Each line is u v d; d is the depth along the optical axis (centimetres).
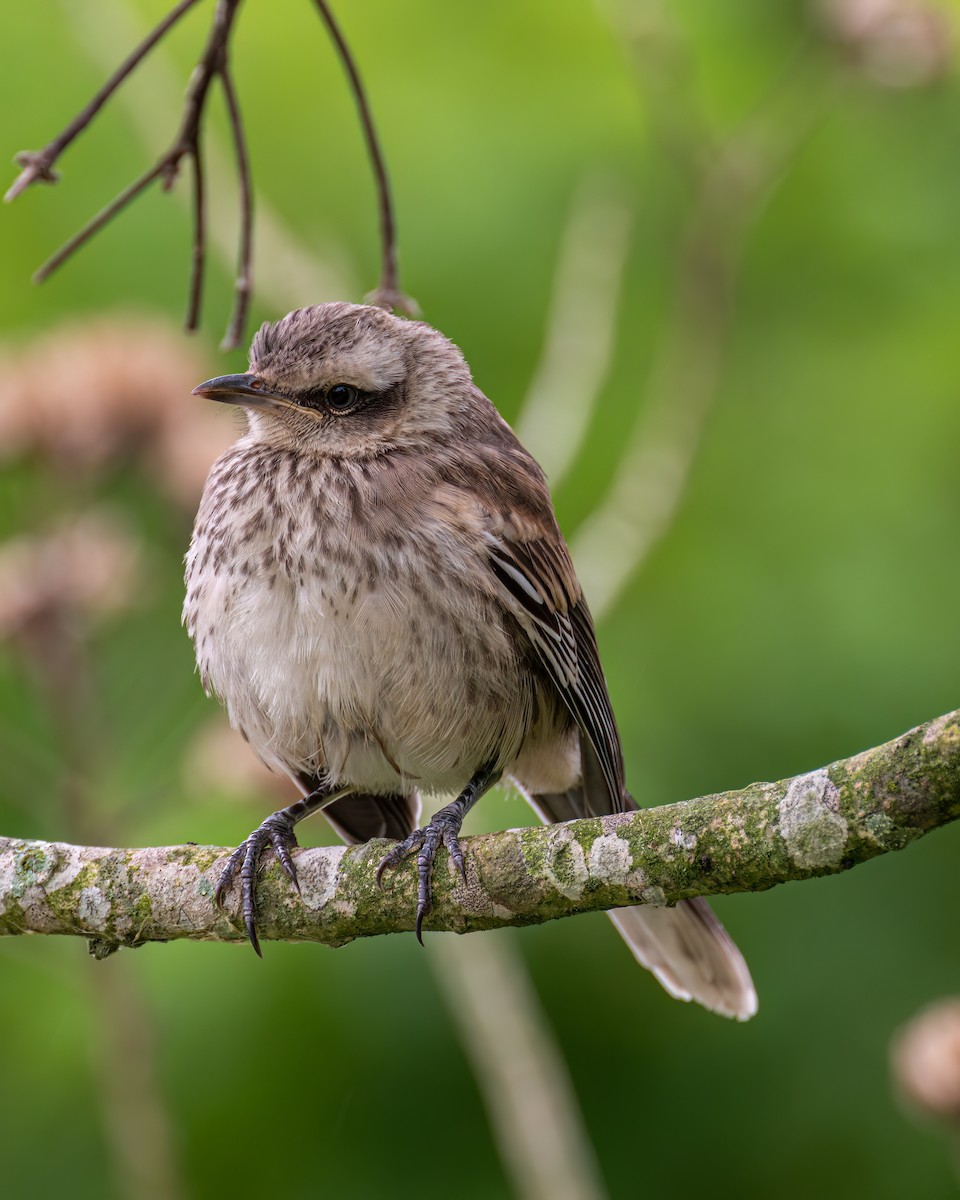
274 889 684
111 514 1107
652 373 1302
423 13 1334
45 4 1326
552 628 816
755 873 580
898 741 552
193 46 1330
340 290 1167
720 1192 1120
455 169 1284
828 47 1218
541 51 1319
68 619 1077
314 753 810
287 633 768
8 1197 1098
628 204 1222
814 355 1307
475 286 1258
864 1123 1093
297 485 781
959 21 1262
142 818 1082
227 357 1259
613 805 866
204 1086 1099
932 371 1271
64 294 1270
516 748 819
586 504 1268
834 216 1344
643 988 1152
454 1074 1112
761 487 1258
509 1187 1114
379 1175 1121
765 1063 1116
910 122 1352
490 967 1021
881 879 1133
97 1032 1069
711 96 1321
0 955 1145
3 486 1199
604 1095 1147
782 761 1130
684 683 1159
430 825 677
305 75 1322
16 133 1302
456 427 838
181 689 1169
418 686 770
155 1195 1027
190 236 1277
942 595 1192
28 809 1149
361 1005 1095
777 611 1188
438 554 768
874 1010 1104
